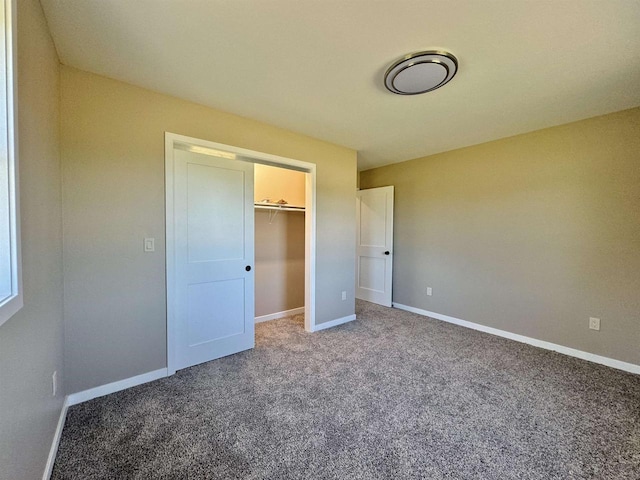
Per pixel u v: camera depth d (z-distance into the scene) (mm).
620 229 2504
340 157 3572
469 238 3576
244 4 1342
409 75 1878
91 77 1921
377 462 1450
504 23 1445
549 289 2914
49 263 1477
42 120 1385
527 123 2791
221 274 2635
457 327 3566
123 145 2049
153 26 1495
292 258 4070
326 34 1549
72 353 1884
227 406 1902
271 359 2629
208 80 2029
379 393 2076
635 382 2254
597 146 2611
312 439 1606
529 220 3053
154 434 1628
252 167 2836
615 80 1985
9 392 922
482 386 2180
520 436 1645
